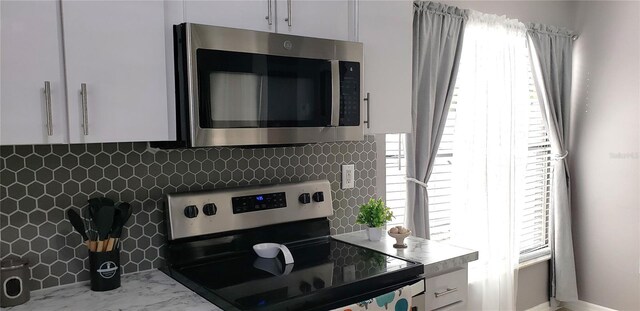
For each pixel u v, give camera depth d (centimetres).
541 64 357
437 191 312
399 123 224
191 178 199
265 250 196
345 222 247
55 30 139
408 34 225
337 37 201
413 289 181
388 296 171
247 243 204
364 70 208
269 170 221
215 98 162
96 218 165
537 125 382
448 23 287
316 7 194
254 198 204
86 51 143
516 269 343
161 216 192
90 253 166
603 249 370
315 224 226
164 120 160
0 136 132
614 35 359
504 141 329
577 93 383
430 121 281
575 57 384
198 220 189
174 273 180
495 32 319
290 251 209
